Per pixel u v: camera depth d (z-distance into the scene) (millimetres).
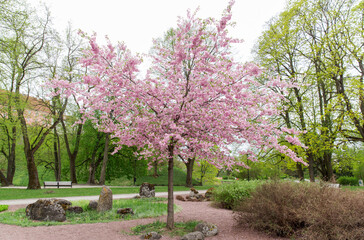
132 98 6590
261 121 6852
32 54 18125
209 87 6363
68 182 20656
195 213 9617
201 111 6551
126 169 29828
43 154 30188
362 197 5941
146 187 14953
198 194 15617
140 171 30094
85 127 27344
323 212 5484
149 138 6824
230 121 6418
